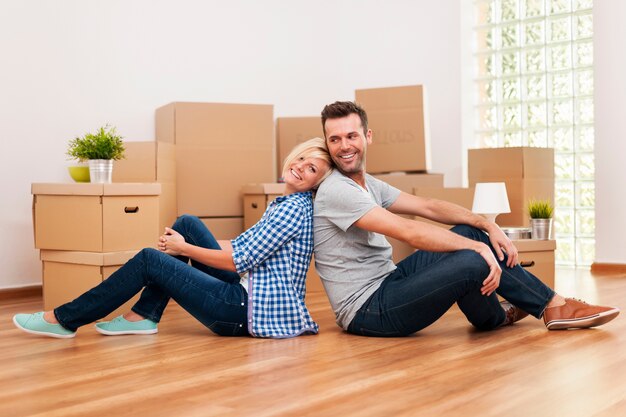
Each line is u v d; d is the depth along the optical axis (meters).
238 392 1.81
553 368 2.02
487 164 4.42
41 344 2.46
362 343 2.40
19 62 3.89
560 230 5.30
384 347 2.33
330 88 5.43
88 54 4.19
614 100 4.86
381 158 4.48
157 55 4.54
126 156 3.78
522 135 5.41
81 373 2.04
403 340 2.45
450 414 1.61
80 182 3.29
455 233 2.46
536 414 1.60
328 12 5.41
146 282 2.53
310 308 3.32
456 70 5.27
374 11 5.45
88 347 2.41
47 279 3.22
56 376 2.01
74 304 2.53
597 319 2.52
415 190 3.94
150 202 3.16
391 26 5.42
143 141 4.08
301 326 2.53
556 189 5.32
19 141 3.90
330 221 2.48
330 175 2.53
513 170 4.31
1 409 1.70
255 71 5.05
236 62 4.96
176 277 2.48
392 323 2.44
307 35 5.31
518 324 2.75
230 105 4.23
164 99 4.57
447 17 5.27
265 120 4.31
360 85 5.48
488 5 5.49
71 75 4.11
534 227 3.38
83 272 3.07
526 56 5.37
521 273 2.51
